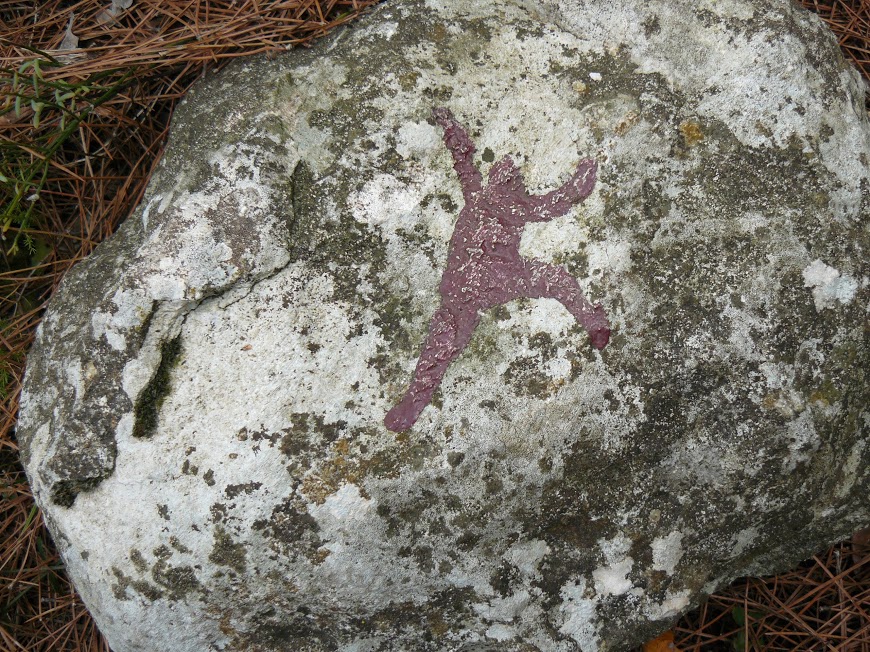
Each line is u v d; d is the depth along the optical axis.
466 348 0.75
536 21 0.80
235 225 0.73
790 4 0.80
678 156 0.77
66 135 0.93
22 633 0.94
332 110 0.77
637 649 0.91
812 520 0.80
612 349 0.75
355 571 0.74
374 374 0.74
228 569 0.73
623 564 0.77
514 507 0.75
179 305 0.73
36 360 0.80
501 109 0.78
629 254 0.76
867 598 0.93
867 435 0.80
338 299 0.74
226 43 0.92
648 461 0.76
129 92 0.95
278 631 0.76
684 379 0.75
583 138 0.77
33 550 0.94
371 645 0.77
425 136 0.76
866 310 0.77
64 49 0.96
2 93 0.89
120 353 0.73
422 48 0.79
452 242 0.76
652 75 0.79
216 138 0.76
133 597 0.73
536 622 0.77
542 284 0.75
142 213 0.79
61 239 0.99
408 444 0.73
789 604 0.94
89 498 0.74
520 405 0.74
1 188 0.96
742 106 0.78
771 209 0.77
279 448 0.73
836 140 0.78
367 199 0.75
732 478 0.76
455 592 0.76
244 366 0.73
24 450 0.77
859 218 0.78
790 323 0.76
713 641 0.96
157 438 0.73
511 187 0.77
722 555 0.79
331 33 0.84
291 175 0.75
